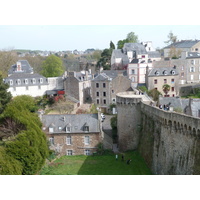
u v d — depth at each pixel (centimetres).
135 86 6562
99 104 6334
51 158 3659
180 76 7000
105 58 9119
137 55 8144
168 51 9050
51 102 6109
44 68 8806
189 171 2281
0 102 4612
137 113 3684
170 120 2670
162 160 2830
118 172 3134
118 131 3934
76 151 3862
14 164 2853
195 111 3294
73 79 6322
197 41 8581
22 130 3322
